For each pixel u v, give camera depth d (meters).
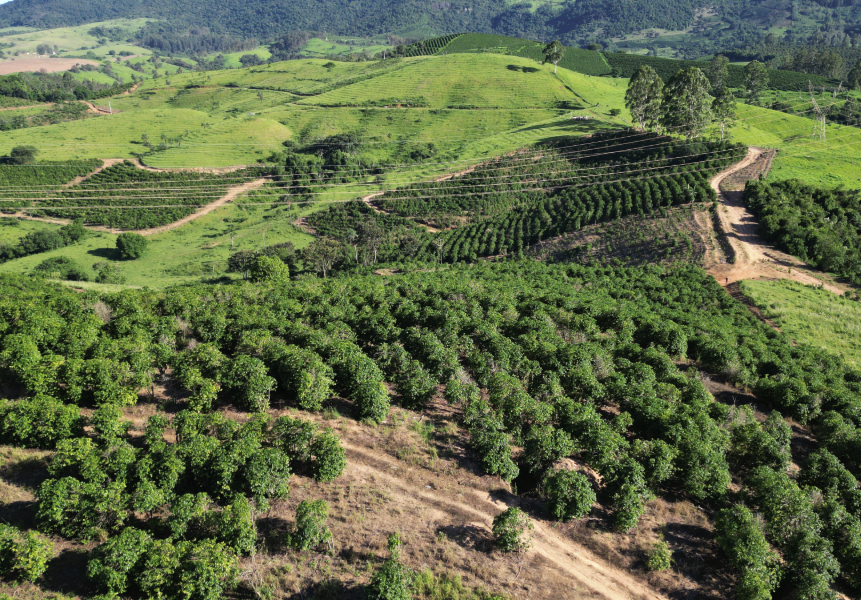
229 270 142.88
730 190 129.38
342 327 54.62
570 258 117.88
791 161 159.38
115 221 175.12
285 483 33.06
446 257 134.50
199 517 30.12
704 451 37.19
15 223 169.75
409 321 60.34
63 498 29.73
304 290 67.88
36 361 43.97
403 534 31.72
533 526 31.95
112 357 45.38
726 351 56.69
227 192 196.00
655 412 42.44
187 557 27.64
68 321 55.47
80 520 30.08
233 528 28.92
